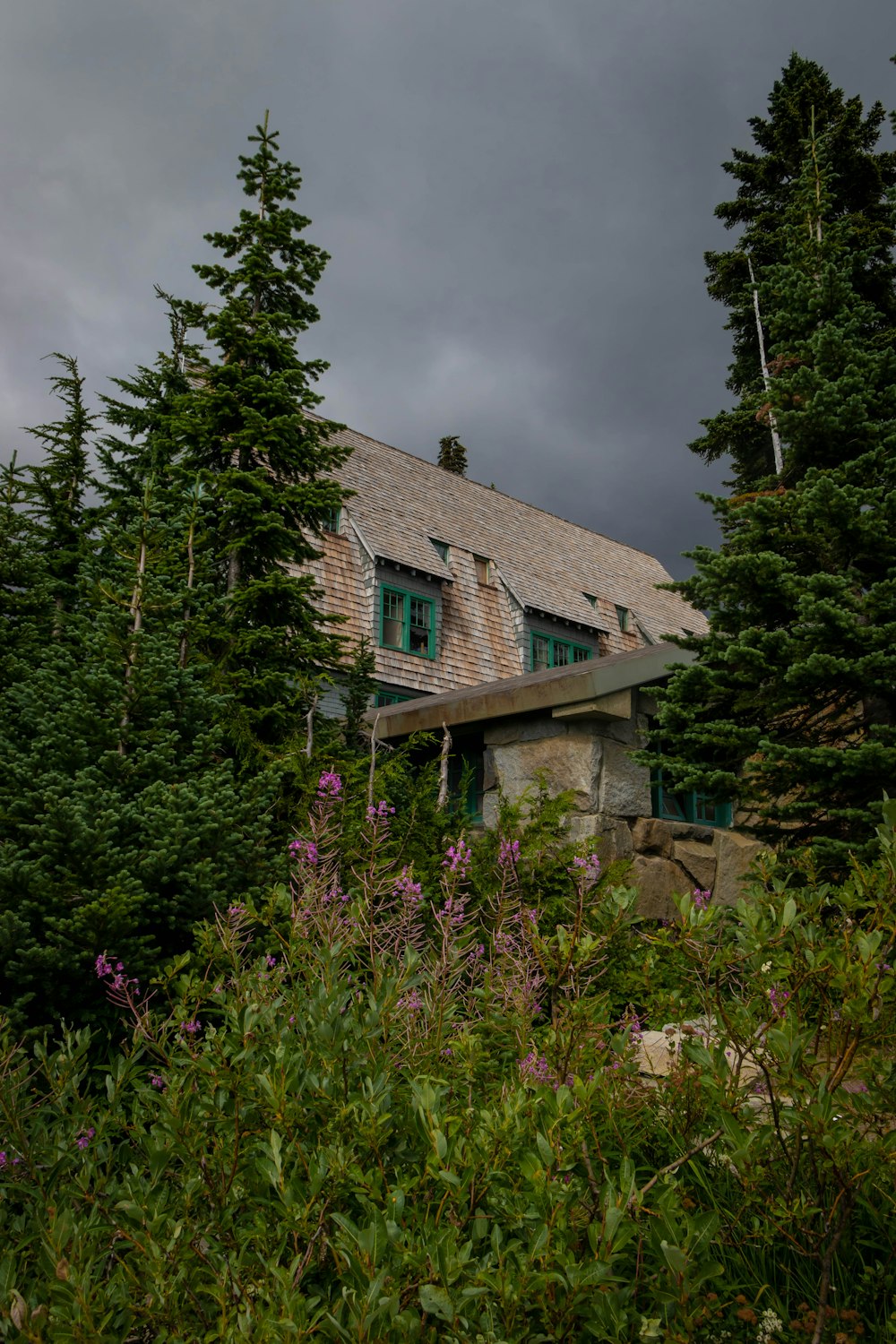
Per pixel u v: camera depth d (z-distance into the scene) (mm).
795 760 7207
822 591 7555
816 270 9461
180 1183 2406
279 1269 1878
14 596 9609
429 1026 3186
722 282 18938
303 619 8844
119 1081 2969
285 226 9617
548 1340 1929
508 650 21672
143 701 5633
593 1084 2236
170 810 5051
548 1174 2023
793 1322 2283
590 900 4934
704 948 2854
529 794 8633
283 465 9461
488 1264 1910
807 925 2613
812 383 8336
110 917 4395
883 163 18203
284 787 6699
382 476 22047
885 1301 2393
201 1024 4184
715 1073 2469
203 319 9484
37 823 4863
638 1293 2223
